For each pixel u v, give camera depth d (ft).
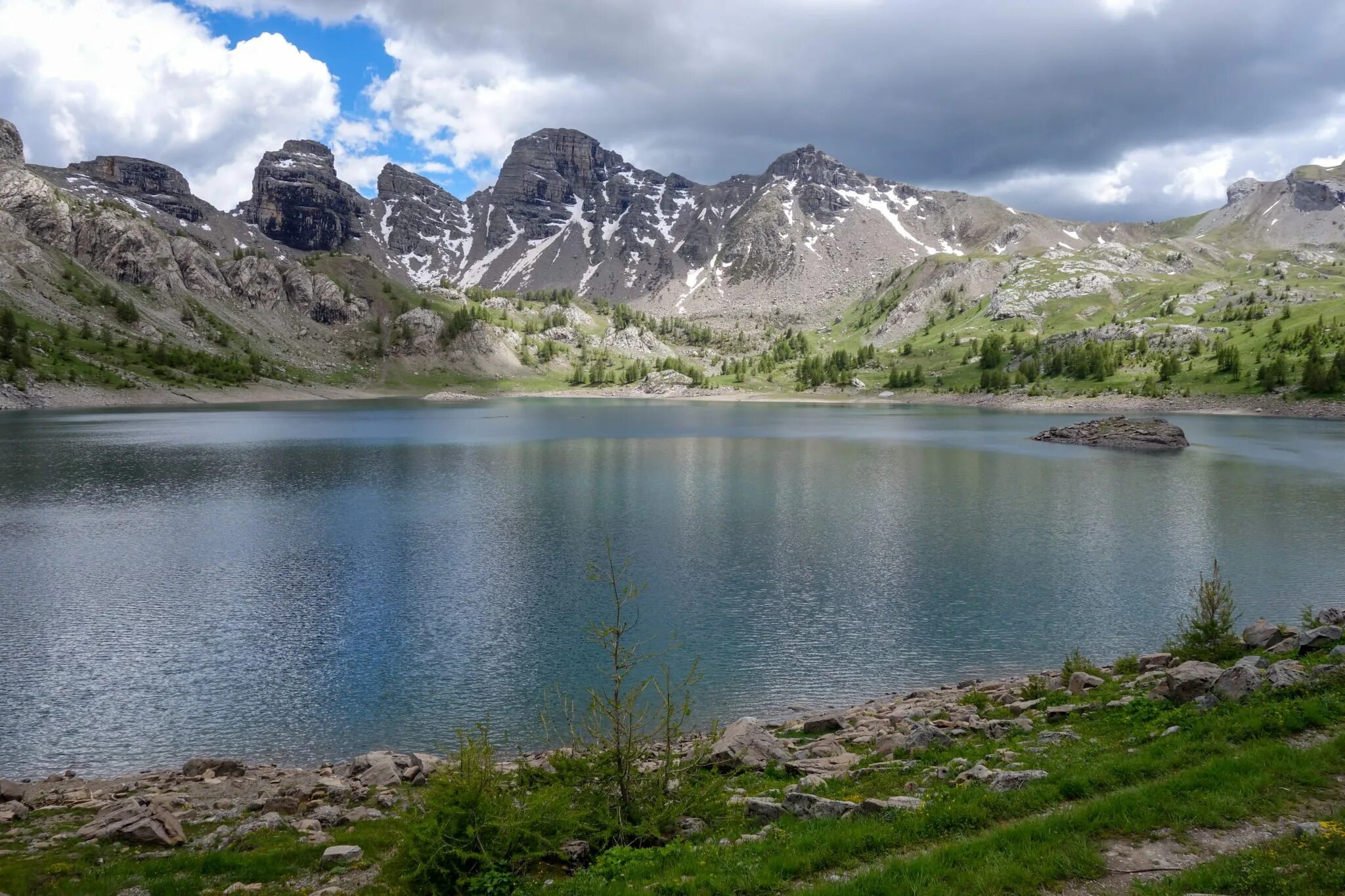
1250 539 195.21
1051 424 634.02
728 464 361.10
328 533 207.10
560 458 388.16
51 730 96.12
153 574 165.89
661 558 179.11
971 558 177.88
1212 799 44.04
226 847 56.34
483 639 126.62
